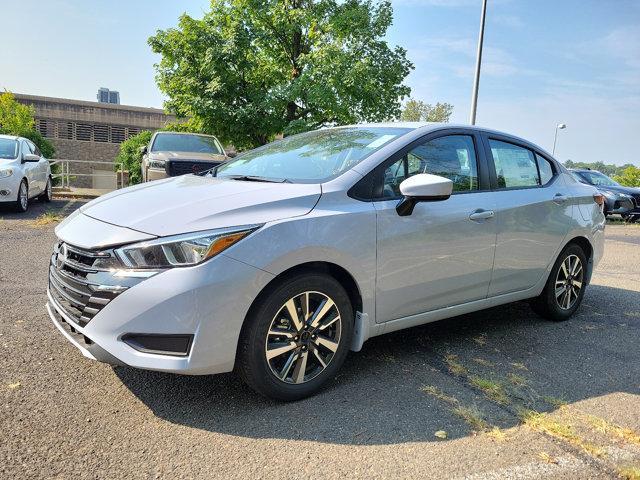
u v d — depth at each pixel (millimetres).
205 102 16062
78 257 2877
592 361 3932
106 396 3021
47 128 36031
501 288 4203
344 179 3301
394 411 3016
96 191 16500
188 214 2859
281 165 3830
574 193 4789
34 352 3523
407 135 3703
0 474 2279
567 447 2729
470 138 4078
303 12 16375
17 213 10219
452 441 2734
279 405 3031
